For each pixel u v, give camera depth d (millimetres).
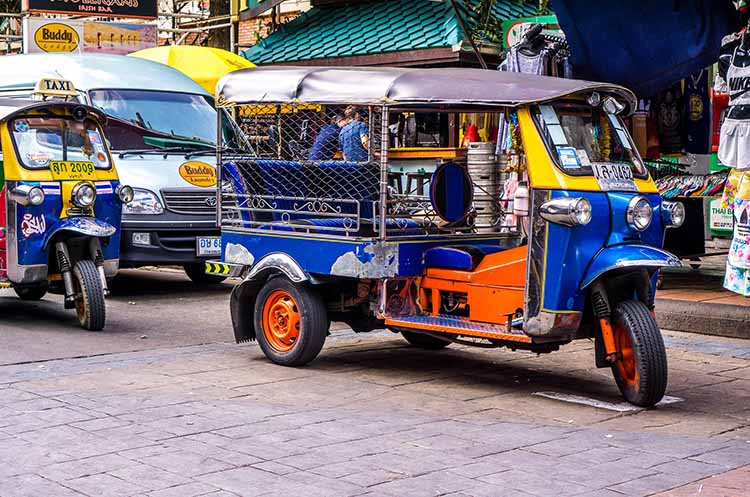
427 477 5566
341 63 16609
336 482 5473
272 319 8602
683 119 12430
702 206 12148
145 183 12492
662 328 10336
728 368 8617
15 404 7102
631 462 5898
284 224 8445
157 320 10961
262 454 5965
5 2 23391
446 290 7984
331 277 8211
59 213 10102
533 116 7277
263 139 9250
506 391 7750
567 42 11156
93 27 19688
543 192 7152
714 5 10258
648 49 10695
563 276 7066
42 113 10258
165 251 12484
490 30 15086
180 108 13633
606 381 8141
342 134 9312
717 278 12453
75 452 5992
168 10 23844
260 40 18234
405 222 8359
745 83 9641
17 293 11922
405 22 16359
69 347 9312
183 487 5383
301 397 7449
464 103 7543
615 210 7184
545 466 5797
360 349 9375
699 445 6289
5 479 5512
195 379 7988
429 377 8203
